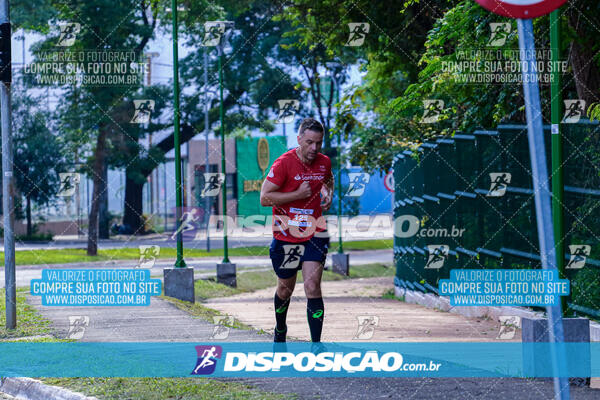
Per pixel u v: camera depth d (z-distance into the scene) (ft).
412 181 115.14
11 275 63.52
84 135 231.91
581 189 60.34
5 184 63.87
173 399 35.88
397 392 35.55
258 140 356.18
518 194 72.84
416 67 115.55
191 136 306.14
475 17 67.82
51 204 295.28
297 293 129.08
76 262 196.44
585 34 65.21
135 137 252.21
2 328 63.36
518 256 72.38
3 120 64.03
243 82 269.44
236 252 232.73
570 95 77.46
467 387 36.42
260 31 258.37
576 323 38.50
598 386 38.99
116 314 71.82
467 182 86.58
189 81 275.80
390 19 111.86
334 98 248.32
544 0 22.71
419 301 107.55
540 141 22.68
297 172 41.37
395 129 127.75
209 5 192.54
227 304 104.83
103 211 307.99
